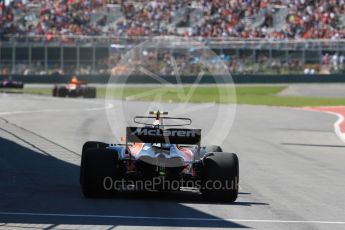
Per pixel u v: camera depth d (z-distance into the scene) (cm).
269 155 6562
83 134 7875
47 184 4156
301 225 3011
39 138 7181
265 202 3703
